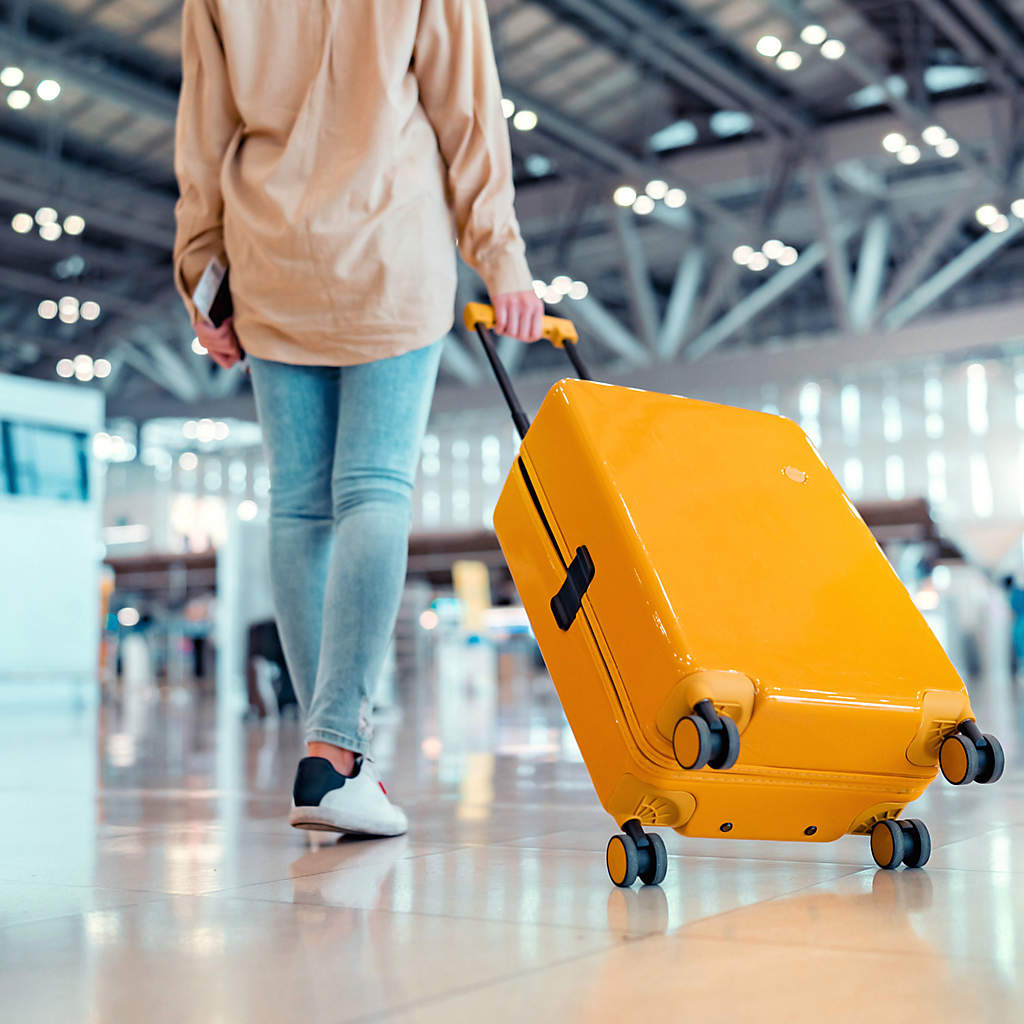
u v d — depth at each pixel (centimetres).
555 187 1396
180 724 557
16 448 823
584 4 1021
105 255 1566
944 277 1369
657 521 116
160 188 1437
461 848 134
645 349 1492
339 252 145
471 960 81
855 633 117
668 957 81
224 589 745
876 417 1975
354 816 138
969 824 151
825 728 110
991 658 1388
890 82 1191
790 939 87
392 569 145
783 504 126
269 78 149
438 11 148
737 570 116
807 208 1496
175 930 92
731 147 1308
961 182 1405
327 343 149
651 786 111
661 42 1090
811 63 1166
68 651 842
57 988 75
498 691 1083
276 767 278
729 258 1432
